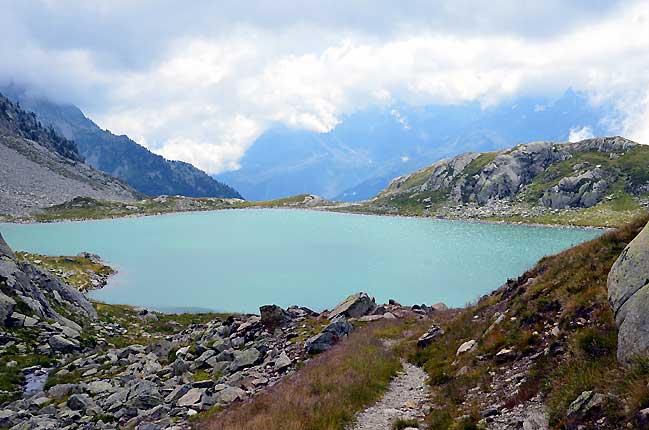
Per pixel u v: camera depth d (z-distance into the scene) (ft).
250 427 59.16
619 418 36.45
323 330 120.06
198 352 125.49
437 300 291.58
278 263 416.05
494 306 93.76
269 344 125.39
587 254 72.95
